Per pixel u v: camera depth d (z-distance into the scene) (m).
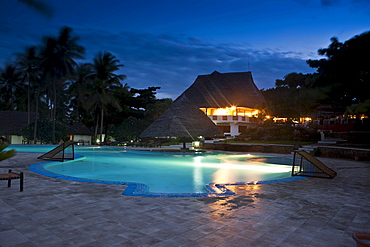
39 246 3.63
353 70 16.95
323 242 3.87
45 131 37.75
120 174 13.02
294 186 8.26
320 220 4.87
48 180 8.81
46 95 53.47
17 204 5.78
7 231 4.18
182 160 19.70
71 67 38.97
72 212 5.21
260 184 8.58
